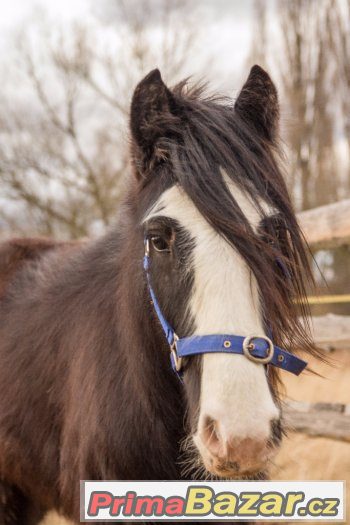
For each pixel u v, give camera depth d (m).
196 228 1.84
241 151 1.94
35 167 15.80
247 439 1.63
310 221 4.53
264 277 1.78
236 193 1.87
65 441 2.47
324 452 4.04
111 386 2.29
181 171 1.89
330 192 14.54
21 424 2.71
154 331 2.16
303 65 15.84
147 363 2.19
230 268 1.78
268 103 2.15
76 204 15.71
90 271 2.67
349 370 5.36
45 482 2.68
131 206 2.33
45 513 2.97
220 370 1.71
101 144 15.20
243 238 1.78
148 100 2.09
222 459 1.68
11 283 3.12
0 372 2.87
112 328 2.37
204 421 1.73
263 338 1.75
